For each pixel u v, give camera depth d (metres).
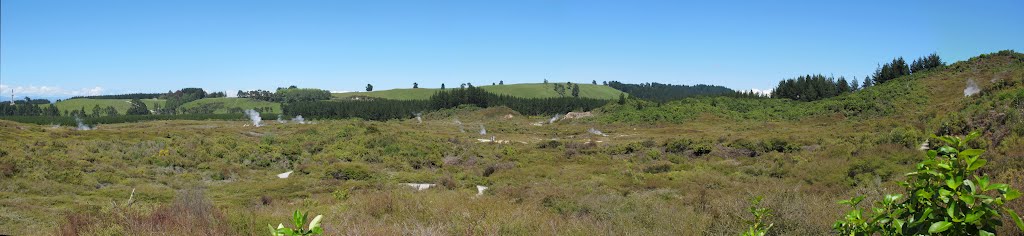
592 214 10.39
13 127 40.94
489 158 33.50
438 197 12.73
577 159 32.12
